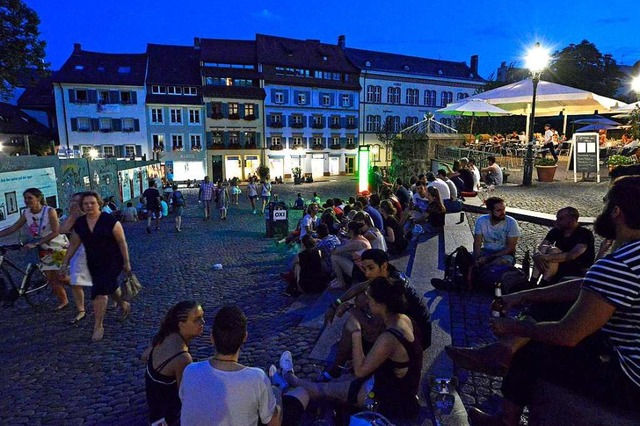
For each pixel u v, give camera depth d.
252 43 53.38
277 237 15.45
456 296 5.54
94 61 45.88
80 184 19.30
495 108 15.30
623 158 12.80
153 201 17.00
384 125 57.59
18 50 25.72
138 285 6.31
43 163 14.73
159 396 3.11
